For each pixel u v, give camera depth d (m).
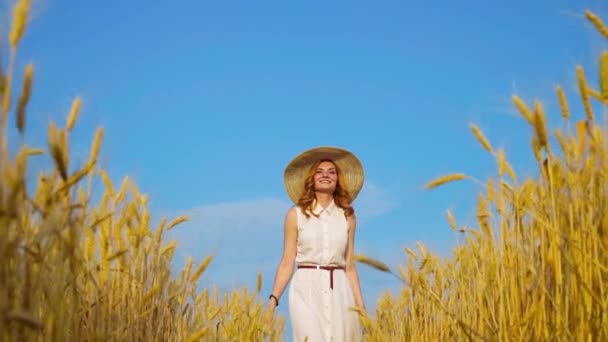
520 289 2.77
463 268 3.78
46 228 2.12
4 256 1.82
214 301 5.45
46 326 2.36
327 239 4.82
